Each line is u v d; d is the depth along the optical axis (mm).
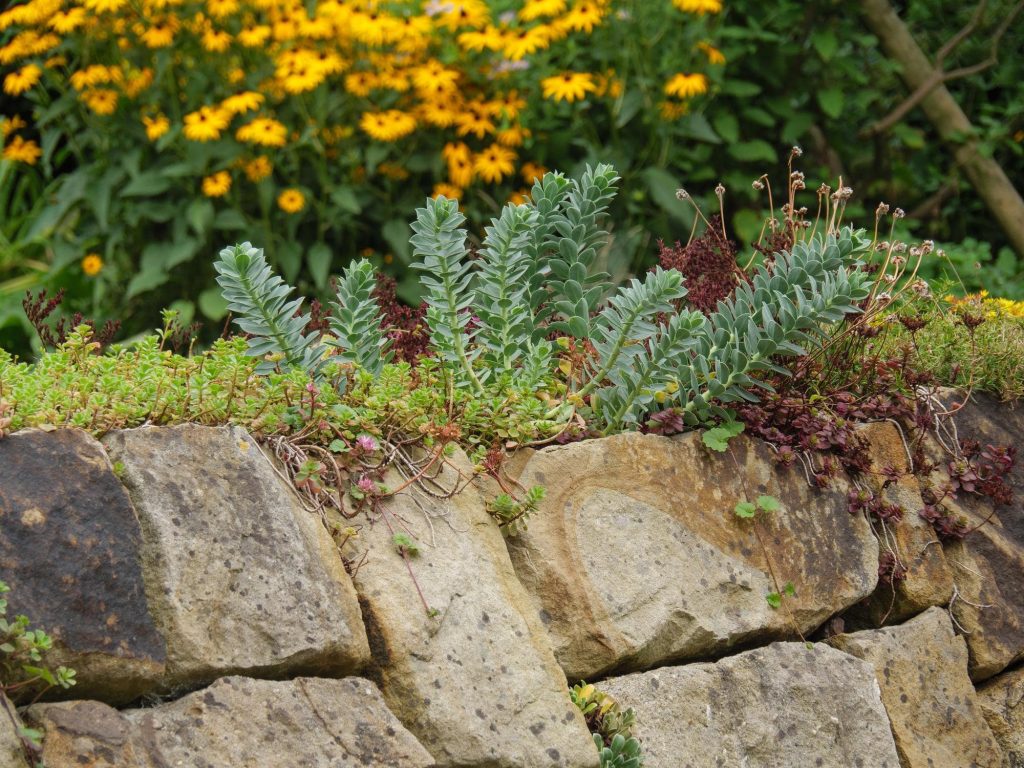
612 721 2439
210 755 1890
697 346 2953
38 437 1960
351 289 2701
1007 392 3559
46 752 1746
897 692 2945
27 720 1768
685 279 3426
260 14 5418
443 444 2465
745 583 2799
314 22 5141
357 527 2305
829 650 2881
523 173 5508
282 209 5367
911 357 3502
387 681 2178
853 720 2811
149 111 5348
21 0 6266
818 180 6473
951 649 3107
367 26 5109
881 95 6918
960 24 6852
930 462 3314
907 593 3096
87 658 1837
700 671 2660
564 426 2770
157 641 1913
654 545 2707
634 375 2834
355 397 2533
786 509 2959
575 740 2305
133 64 5348
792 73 6242
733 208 6281
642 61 5668
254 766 1919
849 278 2799
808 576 2922
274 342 2613
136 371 2303
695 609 2686
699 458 2879
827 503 3045
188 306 5223
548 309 3021
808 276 2920
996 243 6754
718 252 3537
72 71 5625
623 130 5754
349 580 2195
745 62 6090
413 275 5348
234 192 5332
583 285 3027
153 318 5480
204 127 4938
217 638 1981
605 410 2904
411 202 5473
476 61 5562
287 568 2092
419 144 5512
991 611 3207
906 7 7266
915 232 6781
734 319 2939
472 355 2887
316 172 5461
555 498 2641
